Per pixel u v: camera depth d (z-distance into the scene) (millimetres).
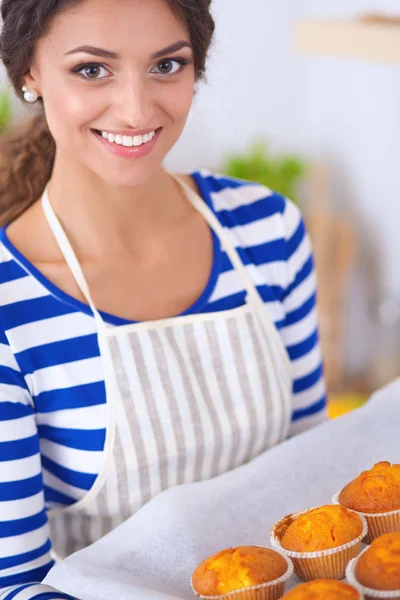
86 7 818
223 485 897
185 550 800
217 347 1044
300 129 3238
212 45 1021
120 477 995
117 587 731
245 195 1158
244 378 1056
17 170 1070
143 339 997
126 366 985
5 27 903
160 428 996
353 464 915
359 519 740
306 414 1214
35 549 956
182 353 1020
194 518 837
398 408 1003
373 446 940
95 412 981
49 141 1068
